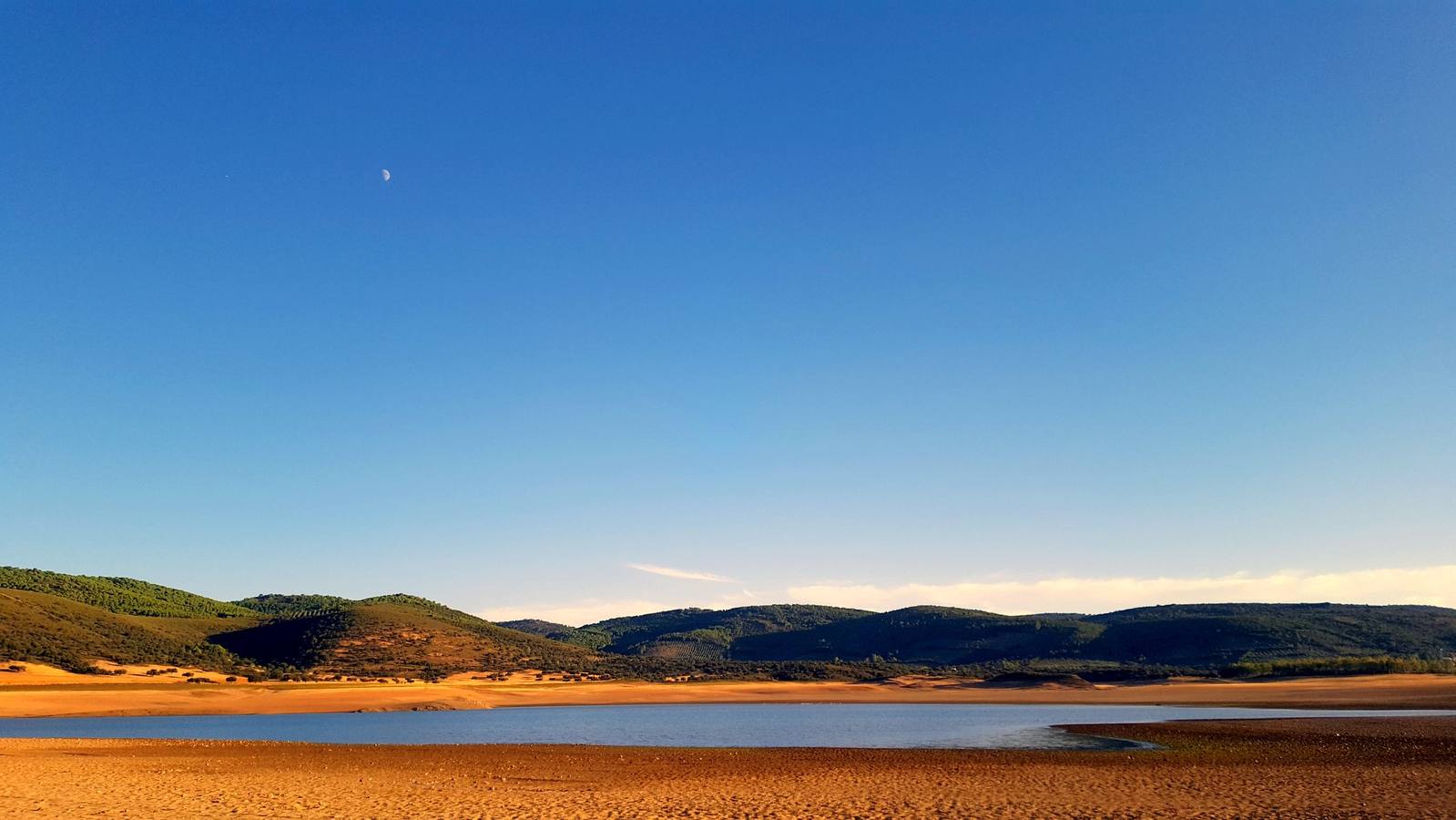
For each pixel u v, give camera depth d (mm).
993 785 34875
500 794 32875
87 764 42406
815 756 47594
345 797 31484
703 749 52594
